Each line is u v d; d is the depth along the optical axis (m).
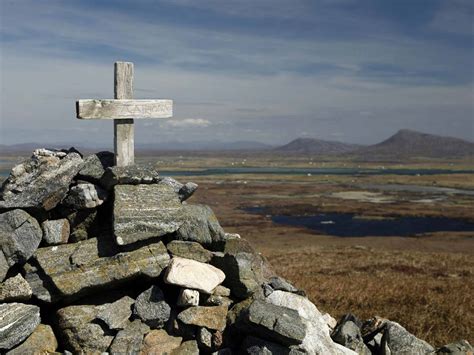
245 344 2.06
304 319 2.18
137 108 2.33
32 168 2.32
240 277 2.23
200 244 2.40
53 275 2.03
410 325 3.94
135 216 2.11
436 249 13.16
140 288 2.26
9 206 2.13
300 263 9.23
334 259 9.90
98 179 2.30
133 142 2.35
